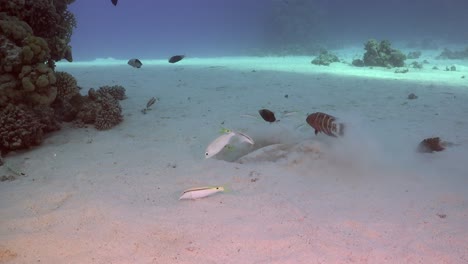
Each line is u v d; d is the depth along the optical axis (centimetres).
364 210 414
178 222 392
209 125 811
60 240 358
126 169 565
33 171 559
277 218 399
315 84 1383
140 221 395
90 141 706
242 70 1892
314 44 3781
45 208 432
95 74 1692
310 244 343
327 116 485
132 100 1086
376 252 327
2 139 626
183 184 505
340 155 573
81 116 815
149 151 652
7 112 655
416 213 403
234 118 864
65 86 825
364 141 615
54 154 635
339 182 498
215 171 551
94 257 329
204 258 325
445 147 633
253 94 1180
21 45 691
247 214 411
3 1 697
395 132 720
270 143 682
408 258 317
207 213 414
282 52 3638
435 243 340
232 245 345
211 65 2245
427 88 1276
